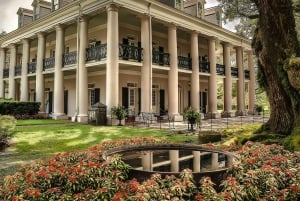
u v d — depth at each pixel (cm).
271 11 734
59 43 1828
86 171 322
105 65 1577
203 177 312
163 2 1875
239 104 2620
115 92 1454
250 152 428
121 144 531
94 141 923
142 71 1639
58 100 1831
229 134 912
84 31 1636
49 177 314
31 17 2448
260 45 817
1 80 2664
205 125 1527
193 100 2033
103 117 1456
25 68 2239
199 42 2547
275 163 371
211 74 2214
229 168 336
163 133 1139
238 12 1231
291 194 295
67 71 1895
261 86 861
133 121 1614
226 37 2395
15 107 1845
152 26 1942
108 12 1457
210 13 2469
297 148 602
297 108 695
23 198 272
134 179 309
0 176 531
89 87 2012
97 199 271
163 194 271
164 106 2228
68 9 1730
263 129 801
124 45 1554
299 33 1491
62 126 1392
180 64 1967
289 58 697
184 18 1900
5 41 2583
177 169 379
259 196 299
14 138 967
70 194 285
